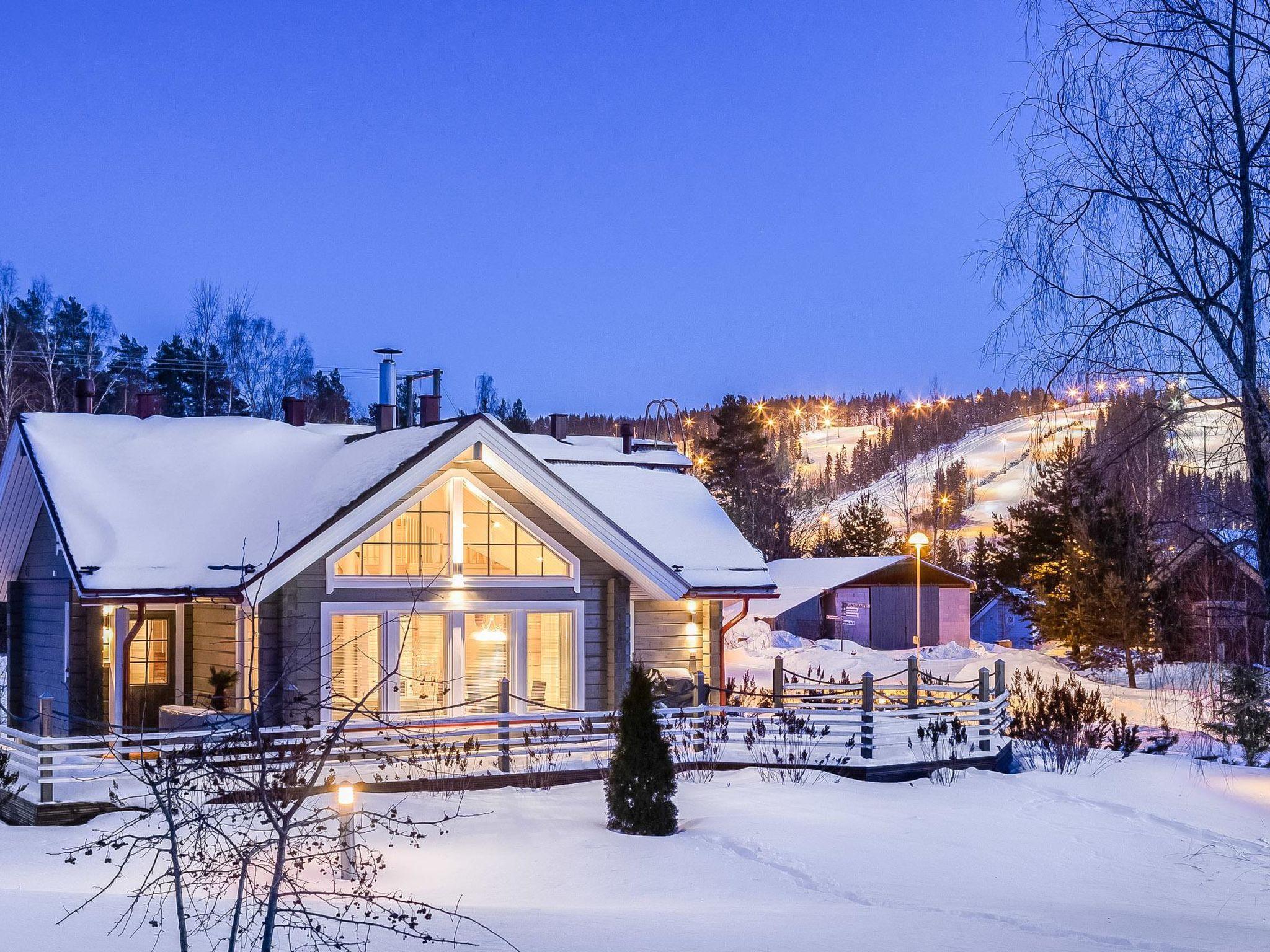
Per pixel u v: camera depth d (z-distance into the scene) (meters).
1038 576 43.19
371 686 18.89
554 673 20.69
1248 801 19.08
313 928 7.43
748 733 19.89
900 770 19.30
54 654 20.88
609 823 14.78
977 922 10.77
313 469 21.20
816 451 193.00
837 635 56.75
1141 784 19.83
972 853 14.52
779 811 15.85
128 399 61.72
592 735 18.84
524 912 10.55
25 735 15.62
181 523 20.22
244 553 16.33
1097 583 36.66
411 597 19.20
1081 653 39.59
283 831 7.11
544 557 20.52
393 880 12.12
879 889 12.45
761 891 12.16
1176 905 12.89
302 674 18.23
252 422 23.66
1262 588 10.51
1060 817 16.98
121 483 20.77
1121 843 15.79
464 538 19.95
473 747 17.73
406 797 16.55
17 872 12.31
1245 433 9.80
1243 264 9.63
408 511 19.47
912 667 21.53
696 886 12.30
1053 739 22.59
